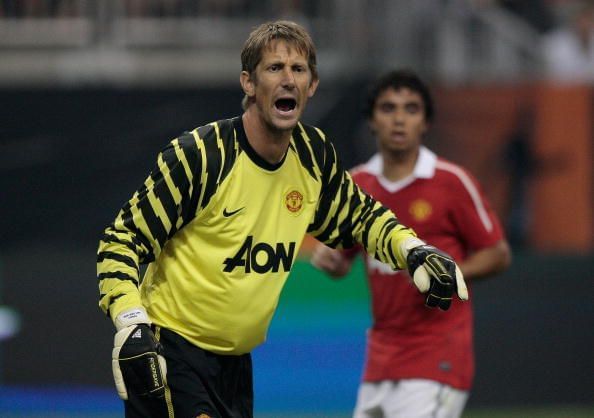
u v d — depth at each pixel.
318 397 28.28
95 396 28.55
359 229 12.99
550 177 31.81
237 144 12.06
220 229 12.04
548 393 29.41
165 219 11.85
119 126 32.47
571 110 31.81
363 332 28.53
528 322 29.48
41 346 28.73
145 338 11.21
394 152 17.30
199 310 12.28
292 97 11.79
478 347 29.23
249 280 12.27
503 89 31.94
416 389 16.75
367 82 32.62
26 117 32.28
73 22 35.41
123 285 11.54
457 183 17.11
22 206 32.03
